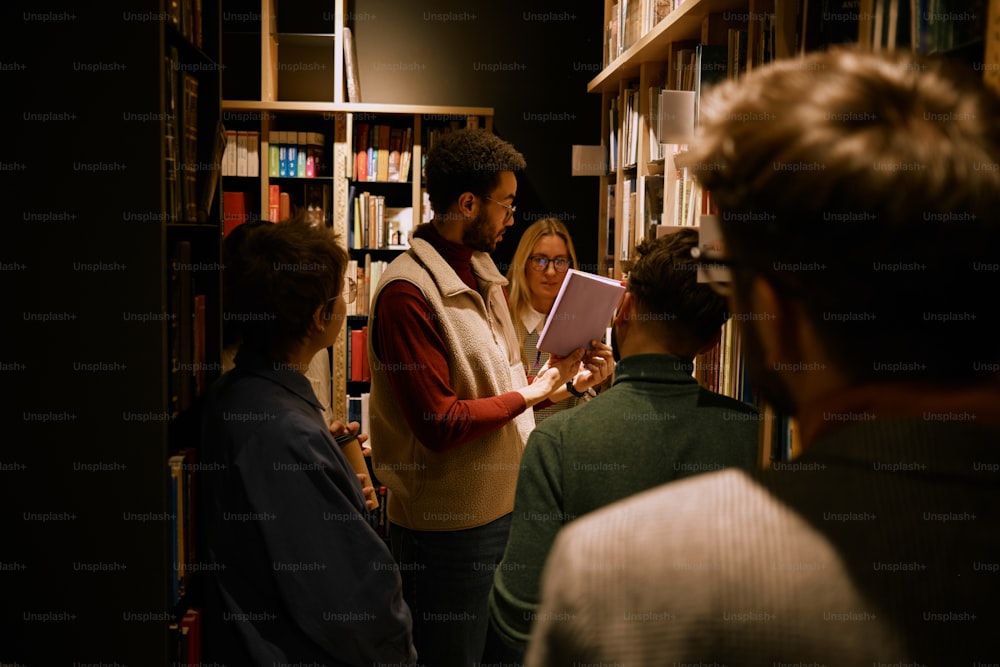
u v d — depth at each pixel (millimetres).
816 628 408
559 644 458
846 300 432
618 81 3654
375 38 4625
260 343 1481
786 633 412
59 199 1513
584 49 4750
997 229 409
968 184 406
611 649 435
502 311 2471
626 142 3439
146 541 1549
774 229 443
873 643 401
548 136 4770
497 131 4750
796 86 459
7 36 1497
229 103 4078
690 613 427
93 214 1515
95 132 1504
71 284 1521
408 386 2025
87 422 1535
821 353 453
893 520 416
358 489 1483
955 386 434
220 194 1974
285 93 4348
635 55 3012
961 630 400
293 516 1343
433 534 2172
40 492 1538
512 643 1315
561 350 2197
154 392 1537
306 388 1493
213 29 1910
